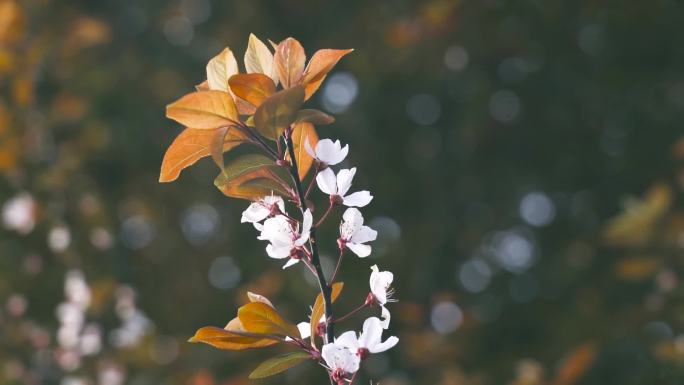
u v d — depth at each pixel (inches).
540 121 102.5
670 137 99.2
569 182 103.4
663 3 88.9
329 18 102.7
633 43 94.2
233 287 97.0
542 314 93.4
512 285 101.4
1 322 75.2
